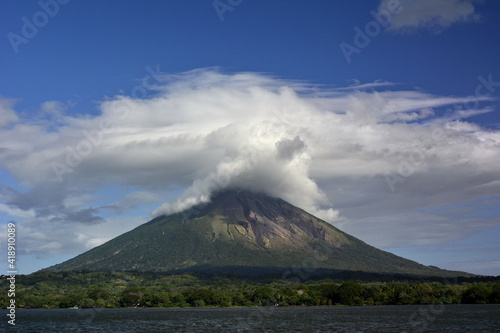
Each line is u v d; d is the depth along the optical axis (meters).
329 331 161.00
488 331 151.25
